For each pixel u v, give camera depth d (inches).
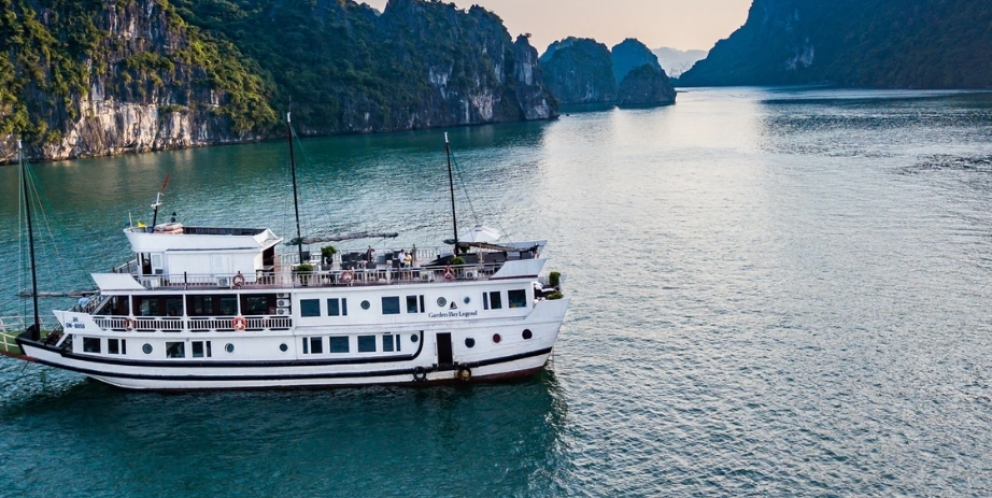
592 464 1711.4
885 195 4411.9
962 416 1868.8
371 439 1820.9
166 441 1823.3
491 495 1616.6
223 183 5885.8
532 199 4877.0
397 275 2015.3
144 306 1983.3
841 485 1608.0
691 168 6077.8
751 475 1648.6
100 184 6003.9
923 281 2834.6
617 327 2480.3
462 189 5354.3
